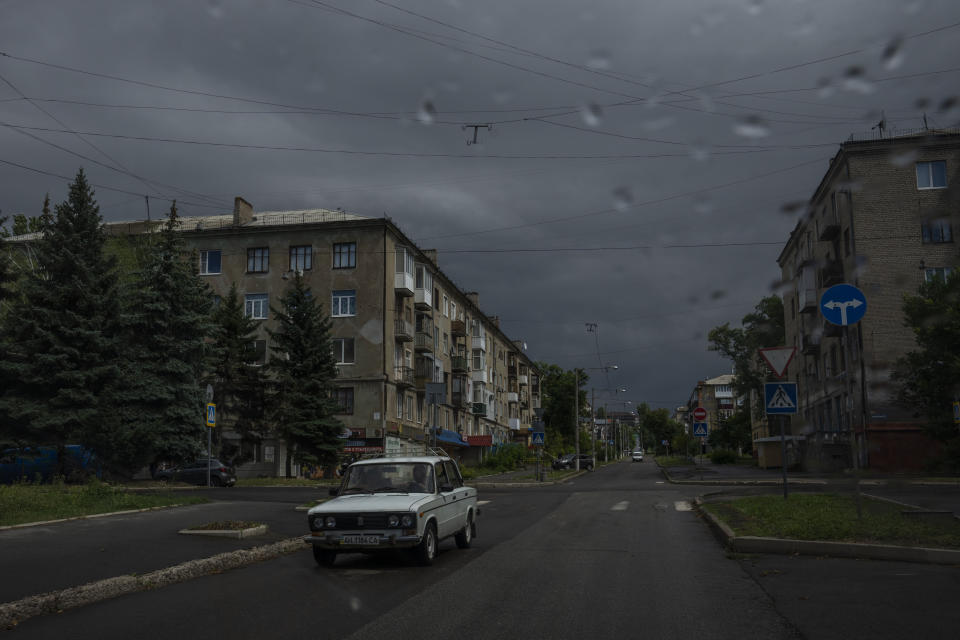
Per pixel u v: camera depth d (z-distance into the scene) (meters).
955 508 15.62
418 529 10.00
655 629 6.39
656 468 64.88
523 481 38.31
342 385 45.19
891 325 36.53
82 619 7.05
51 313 29.83
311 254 46.72
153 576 8.95
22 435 29.33
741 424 82.88
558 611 7.16
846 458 39.91
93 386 30.41
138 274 36.28
